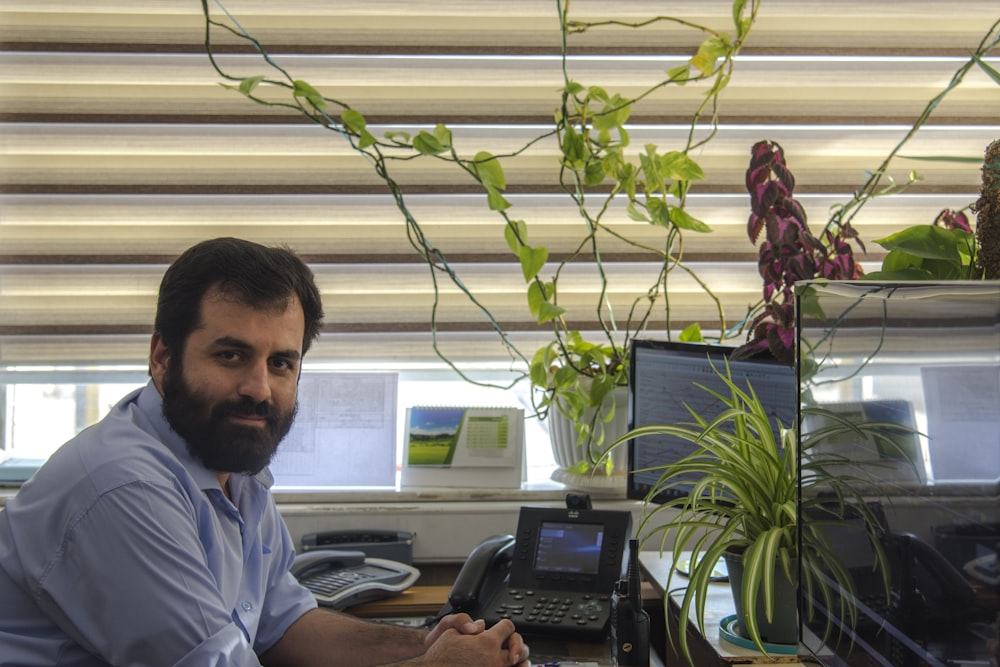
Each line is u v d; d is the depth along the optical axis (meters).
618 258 2.56
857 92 2.52
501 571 1.99
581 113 2.31
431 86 2.47
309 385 2.54
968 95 2.52
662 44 2.44
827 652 1.30
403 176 2.49
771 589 1.39
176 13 2.37
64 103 2.40
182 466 1.43
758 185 1.92
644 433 1.62
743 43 2.44
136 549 1.29
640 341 2.09
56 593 1.29
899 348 1.08
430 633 1.65
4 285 2.49
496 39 2.42
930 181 2.55
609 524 1.94
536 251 2.29
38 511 1.33
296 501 2.46
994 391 0.88
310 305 1.57
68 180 2.44
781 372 1.82
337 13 2.41
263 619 1.74
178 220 2.50
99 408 2.56
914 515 1.04
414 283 2.57
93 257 2.48
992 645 0.89
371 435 2.53
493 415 2.54
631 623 1.61
